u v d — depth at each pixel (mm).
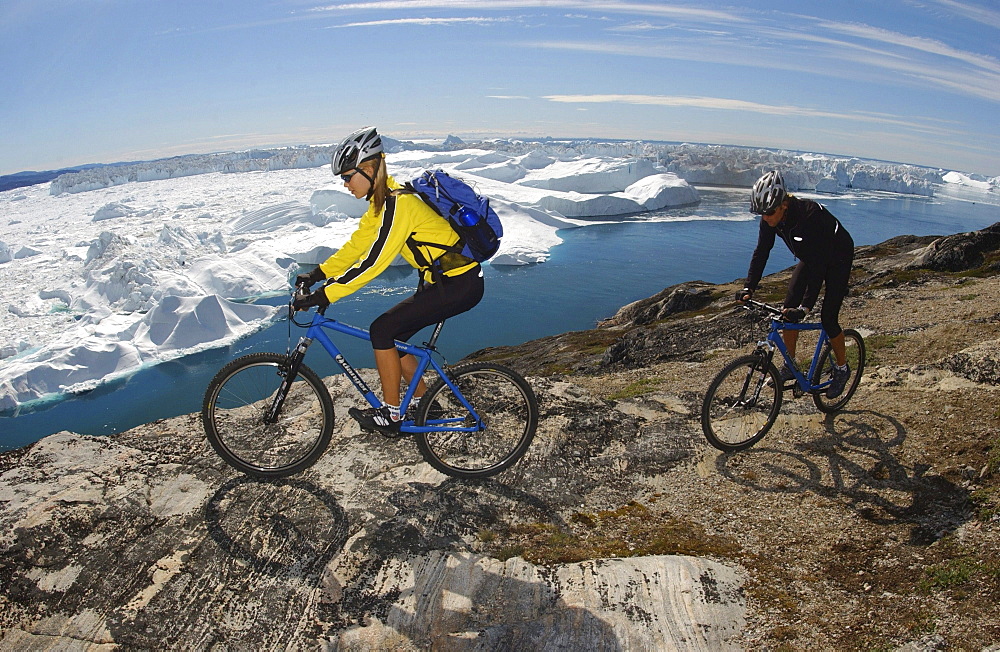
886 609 2920
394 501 3645
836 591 3107
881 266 17016
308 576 3051
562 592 3023
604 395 7621
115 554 3109
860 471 4121
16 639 2666
